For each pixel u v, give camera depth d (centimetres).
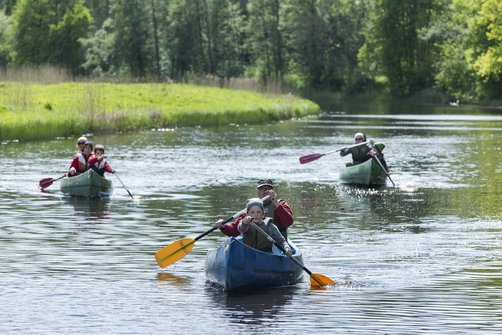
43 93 10575
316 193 4728
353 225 3697
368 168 5003
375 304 2428
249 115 11225
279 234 2708
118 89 11981
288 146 7538
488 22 17825
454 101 19725
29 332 2169
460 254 3088
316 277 2619
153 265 2920
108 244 3262
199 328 2206
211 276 2675
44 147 7306
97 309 2377
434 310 2364
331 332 2170
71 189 4566
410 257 3039
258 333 2164
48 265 2902
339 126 10475
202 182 5109
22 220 3800
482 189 4859
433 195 4634
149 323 2248
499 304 2425
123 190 4766
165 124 10012
